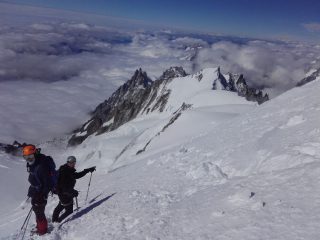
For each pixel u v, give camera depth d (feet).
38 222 36.78
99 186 65.57
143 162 81.30
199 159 53.11
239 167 41.73
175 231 26.23
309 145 35.32
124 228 31.09
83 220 37.93
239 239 21.42
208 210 27.84
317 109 51.01
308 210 22.11
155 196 38.55
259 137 50.34
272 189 27.27
